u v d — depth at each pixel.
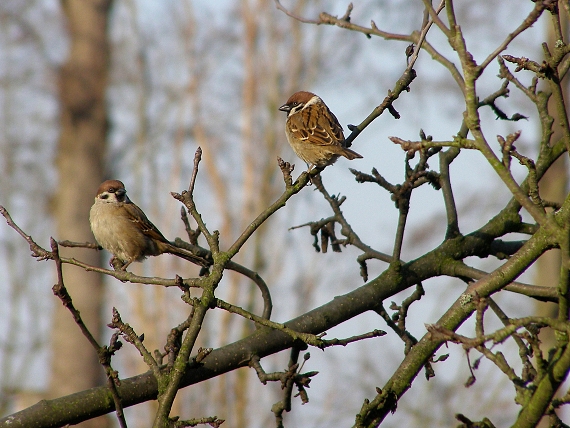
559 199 20.25
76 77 25.20
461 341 5.53
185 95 23.73
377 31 8.40
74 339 23.95
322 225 9.88
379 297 8.58
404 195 8.52
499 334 5.49
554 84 6.73
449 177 9.16
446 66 7.91
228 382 19.25
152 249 11.02
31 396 22.84
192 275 19.84
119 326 6.50
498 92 8.49
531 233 8.97
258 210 22.86
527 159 6.93
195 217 6.90
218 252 6.73
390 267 8.66
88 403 7.30
